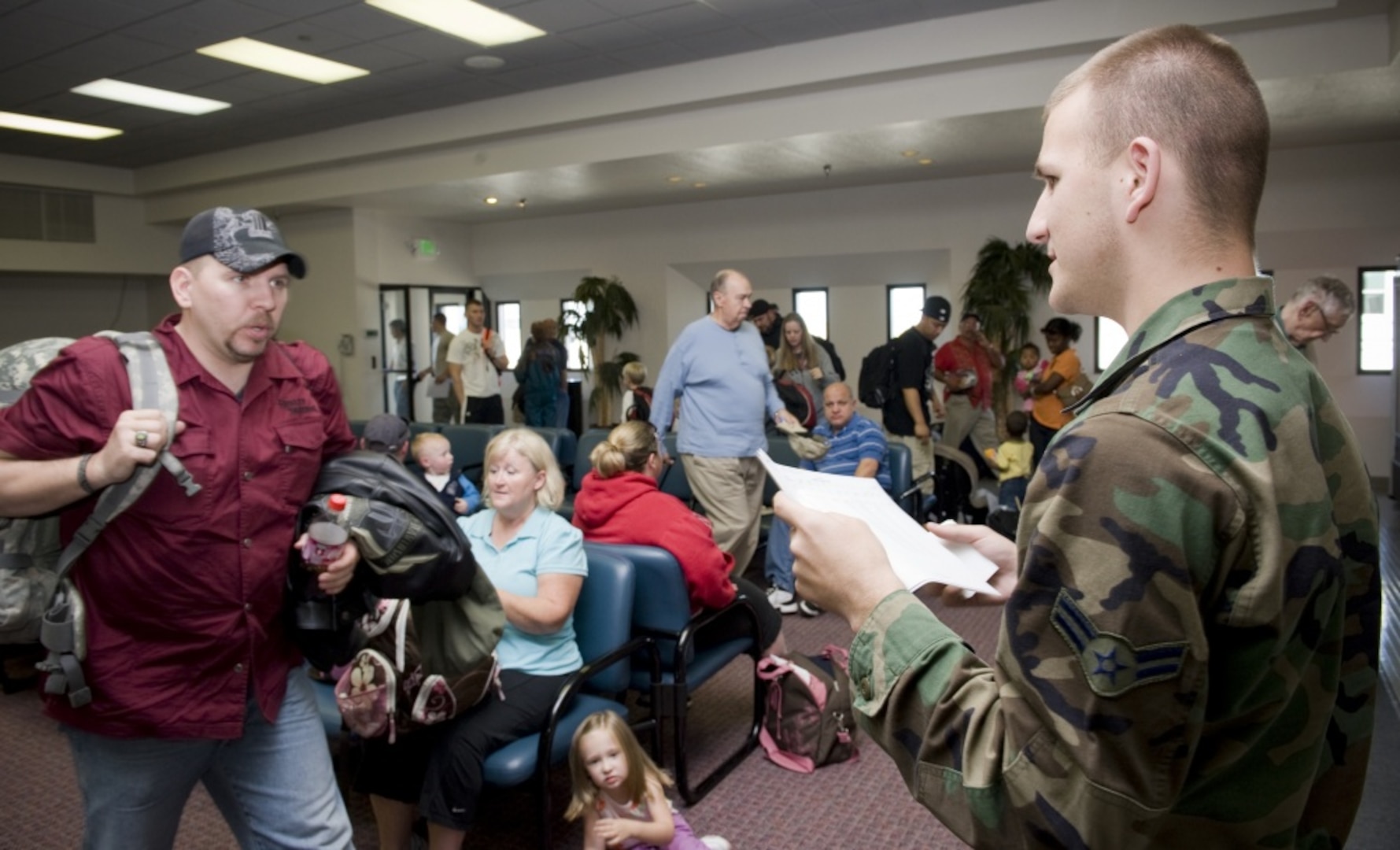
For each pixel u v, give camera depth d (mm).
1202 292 635
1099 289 702
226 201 10758
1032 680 589
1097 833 564
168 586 1433
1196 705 557
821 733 2963
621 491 2896
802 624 4453
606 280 11305
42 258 10727
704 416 4250
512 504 2471
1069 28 5754
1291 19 5309
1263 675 581
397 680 1950
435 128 8578
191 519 1426
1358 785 722
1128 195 665
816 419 6043
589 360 11984
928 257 9844
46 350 1991
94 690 1440
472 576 1697
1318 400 653
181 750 1509
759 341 4414
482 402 9195
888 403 6199
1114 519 566
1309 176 8023
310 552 1483
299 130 9305
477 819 2682
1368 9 5172
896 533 875
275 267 1462
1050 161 722
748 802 2764
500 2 5848
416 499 1602
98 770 1497
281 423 1527
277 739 1587
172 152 10258
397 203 10414
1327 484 619
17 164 10352
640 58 7031
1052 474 612
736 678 3766
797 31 6406
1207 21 5379
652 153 7699
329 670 1634
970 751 646
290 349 1670
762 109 7156
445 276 12312
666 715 2684
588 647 2570
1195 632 551
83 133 9289
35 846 2590
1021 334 8977
